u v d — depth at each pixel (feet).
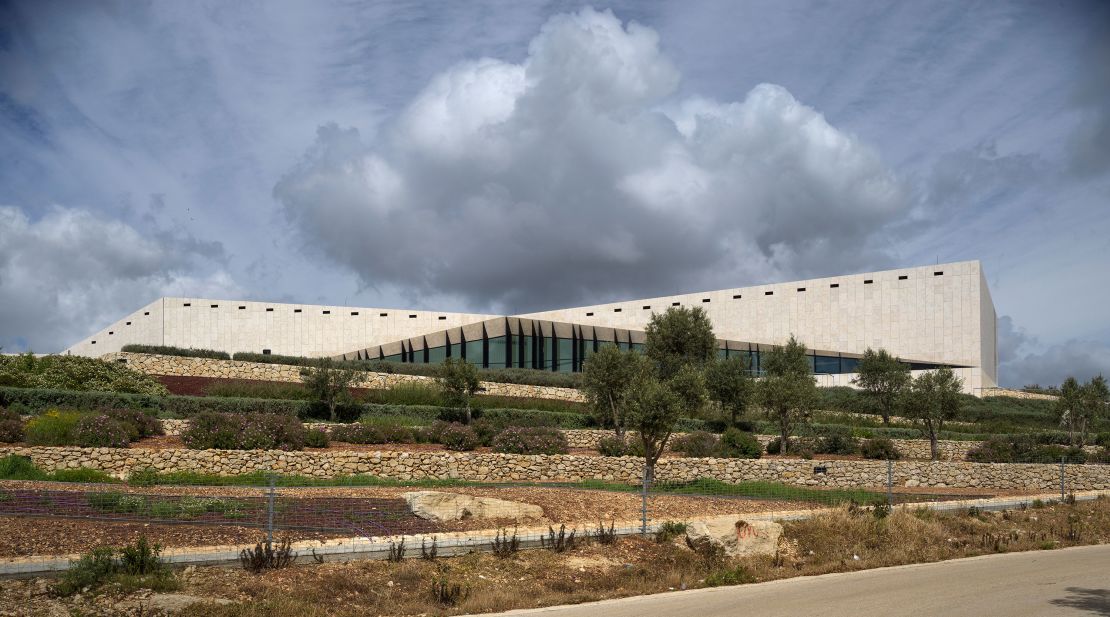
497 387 155.94
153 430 92.07
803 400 120.88
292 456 85.97
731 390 136.67
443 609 41.24
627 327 236.02
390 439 99.55
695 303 231.91
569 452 103.19
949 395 127.54
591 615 39.45
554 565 49.14
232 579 41.01
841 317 215.51
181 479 76.02
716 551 53.98
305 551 44.62
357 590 42.29
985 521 69.21
